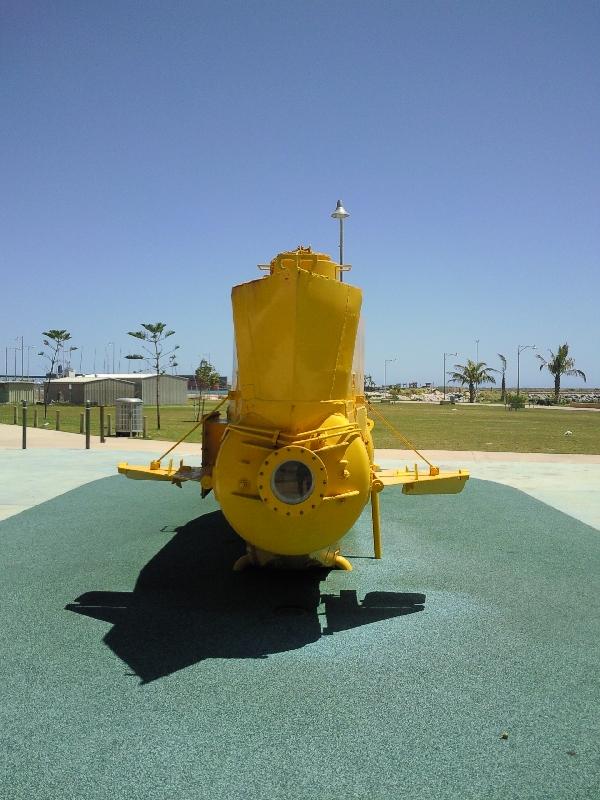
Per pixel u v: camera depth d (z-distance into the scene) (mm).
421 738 3311
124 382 58469
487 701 3701
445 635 4688
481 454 17906
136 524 8281
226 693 3758
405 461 15883
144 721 3438
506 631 4773
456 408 62344
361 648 4441
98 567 6352
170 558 6730
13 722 3418
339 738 3299
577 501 10242
